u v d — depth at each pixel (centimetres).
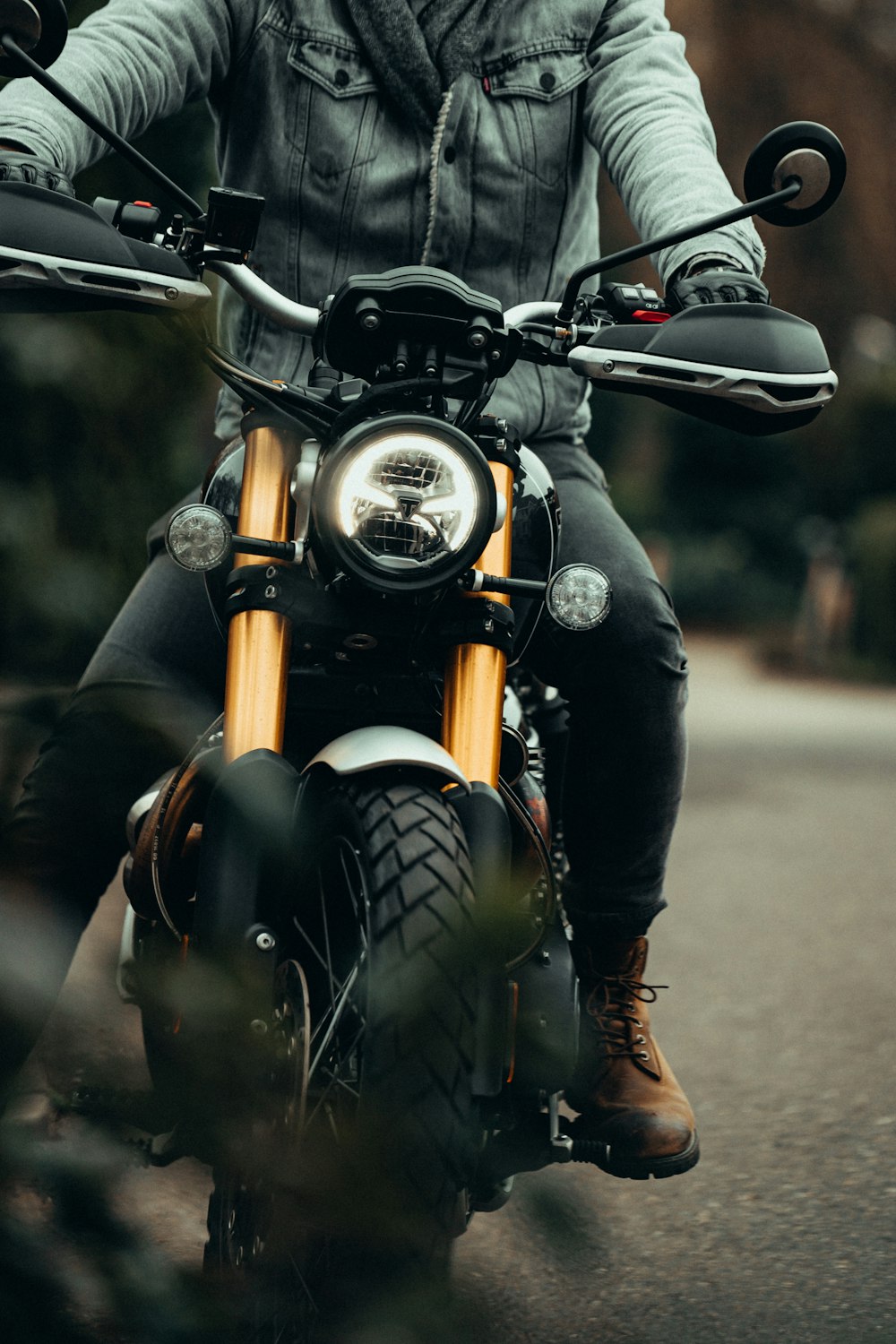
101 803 250
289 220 493
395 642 389
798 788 1919
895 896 1226
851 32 5291
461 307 376
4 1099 238
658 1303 496
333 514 361
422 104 480
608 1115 513
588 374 398
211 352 390
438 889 336
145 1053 241
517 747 416
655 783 497
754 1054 796
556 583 392
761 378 389
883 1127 674
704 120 490
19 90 425
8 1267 224
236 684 383
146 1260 235
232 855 367
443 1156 320
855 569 4797
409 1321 236
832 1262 531
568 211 511
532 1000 427
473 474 365
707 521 7425
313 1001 391
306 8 479
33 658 275
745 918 1153
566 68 494
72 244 353
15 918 237
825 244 5562
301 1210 258
